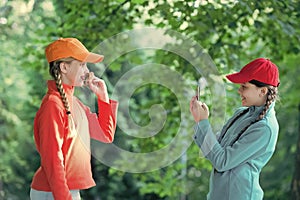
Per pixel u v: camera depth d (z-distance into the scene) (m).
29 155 15.41
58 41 4.33
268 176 15.35
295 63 11.44
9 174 15.24
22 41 13.03
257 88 4.55
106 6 9.88
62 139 4.21
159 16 9.75
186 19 9.36
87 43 9.83
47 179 4.23
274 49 10.24
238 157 4.50
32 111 15.18
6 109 14.80
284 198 15.26
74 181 4.29
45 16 12.70
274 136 4.52
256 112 4.60
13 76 14.14
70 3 9.92
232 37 10.48
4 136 15.05
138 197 15.55
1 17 11.73
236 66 10.22
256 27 9.59
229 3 9.72
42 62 10.55
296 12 9.50
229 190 4.54
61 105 4.23
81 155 4.33
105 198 15.49
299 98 12.75
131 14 9.80
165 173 13.02
